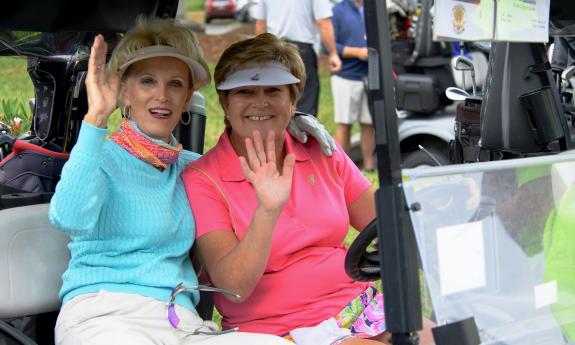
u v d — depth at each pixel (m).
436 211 2.03
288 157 2.56
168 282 2.66
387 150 1.98
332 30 6.98
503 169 2.20
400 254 1.96
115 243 2.64
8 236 2.71
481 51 6.05
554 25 3.43
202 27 10.98
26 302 2.72
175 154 2.75
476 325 2.04
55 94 3.15
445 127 5.86
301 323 2.78
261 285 2.78
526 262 2.21
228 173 2.83
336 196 2.96
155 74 2.74
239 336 2.59
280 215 2.78
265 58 2.84
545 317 2.22
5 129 3.26
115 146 2.69
